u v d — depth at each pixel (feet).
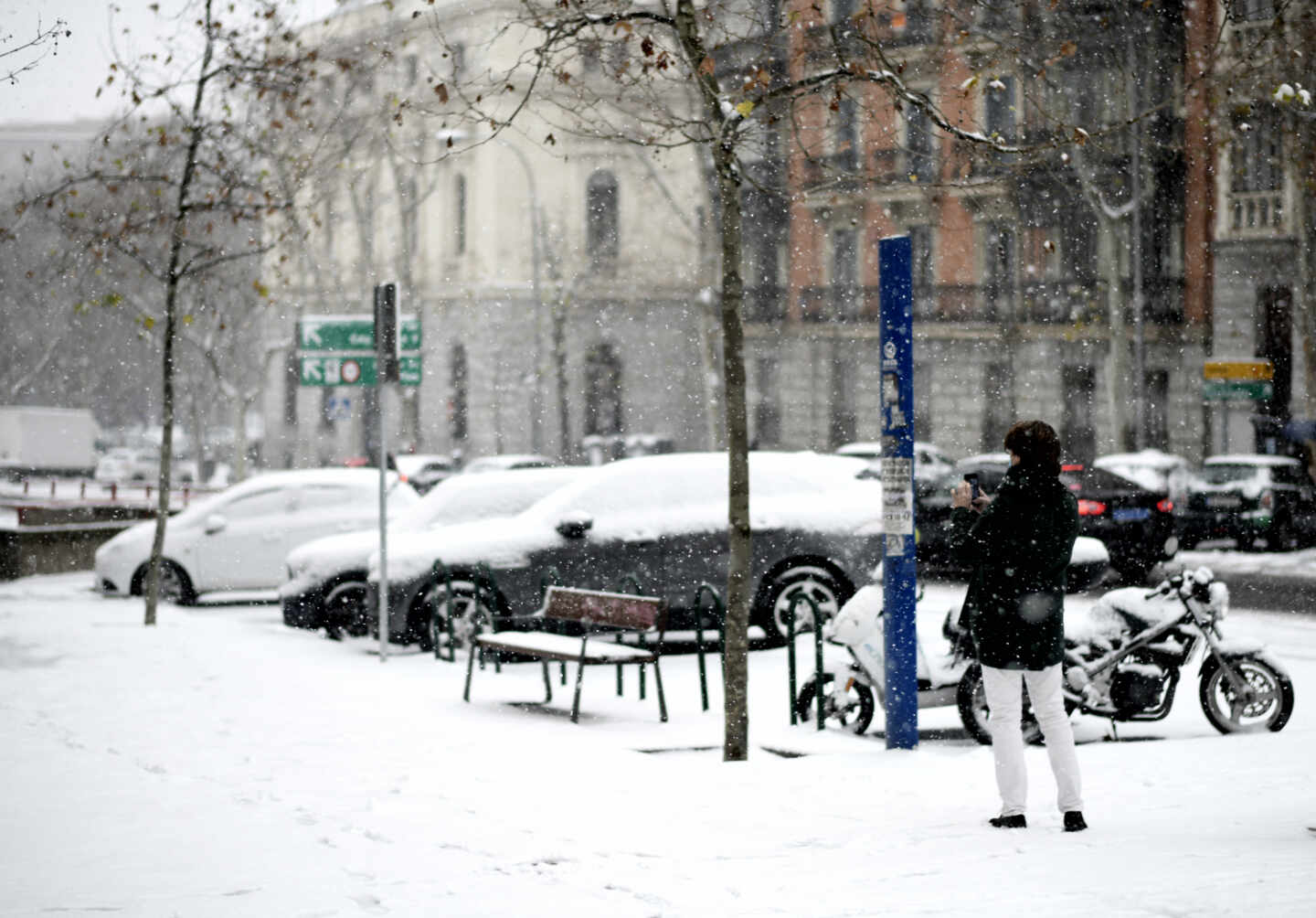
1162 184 134.00
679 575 50.21
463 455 193.16
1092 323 142.00
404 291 194.80
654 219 191.31
